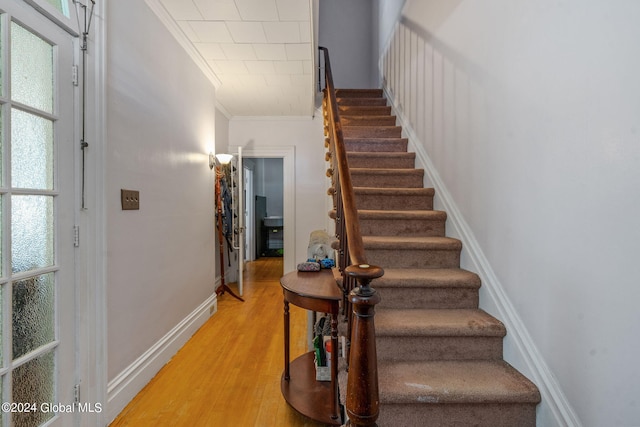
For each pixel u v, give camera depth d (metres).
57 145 1.47
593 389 1.17
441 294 1.94
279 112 4.71
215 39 2.69
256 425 1.76
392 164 3.22
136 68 2.05
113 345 1.81
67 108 1.52
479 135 2.03
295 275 2.23
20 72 1.31
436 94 2.78
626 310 1.04
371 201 2.71
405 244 2.17
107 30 1.77
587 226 1.19
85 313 1.61
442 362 1.64
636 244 1.00
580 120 1.22
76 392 1.55
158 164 2.35
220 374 2.28
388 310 1.90
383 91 4.80
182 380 2.20
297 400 1.87
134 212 2.04
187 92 2.88
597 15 1.14
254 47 2.83
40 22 1.37
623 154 1.04
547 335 1.40
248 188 7.11
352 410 0.91
